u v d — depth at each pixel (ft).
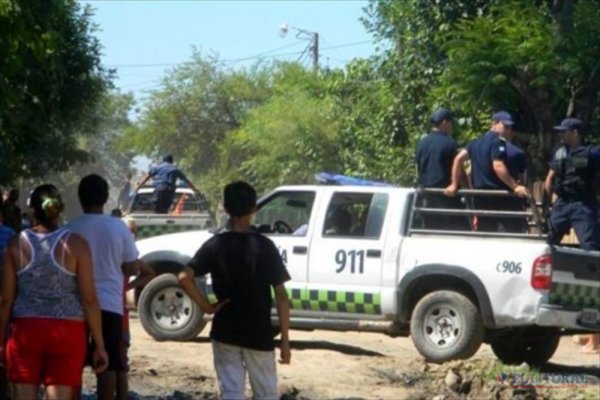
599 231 82.17
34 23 61.72
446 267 77.71
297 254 81.92
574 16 126.11
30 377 45.24
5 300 45.68
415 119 154.71
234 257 48.06
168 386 70.23
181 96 361.30
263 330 48.03
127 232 53.72
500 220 79.10
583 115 127.24
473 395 72.69
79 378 45.91
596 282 77.05
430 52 147.64
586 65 125.49
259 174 286.25
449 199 80.33
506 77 126.93
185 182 133.18
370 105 182.19
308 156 269.64
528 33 125.59
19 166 110.11
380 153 168.55
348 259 80.59
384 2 152.25
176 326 85.71
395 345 89.45
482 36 126.72
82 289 45.73
